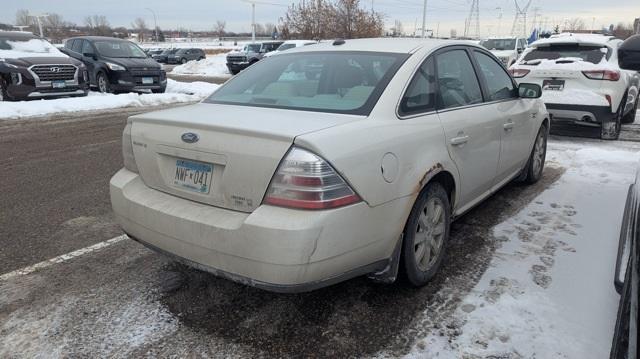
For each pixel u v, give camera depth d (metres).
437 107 3.33
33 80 11.87
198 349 2.62
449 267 3.50
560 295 3.10
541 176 5.85
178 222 2.66
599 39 8.00
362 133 2.62
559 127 9.48
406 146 2.84
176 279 3.37
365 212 2.54
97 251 3.82
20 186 5.55
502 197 5.07
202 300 3.10
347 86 3.13
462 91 3.74
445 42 3.72
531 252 3.73
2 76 11.96
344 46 3.66
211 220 2.55
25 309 3.00
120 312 2.96
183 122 2.75
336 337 2.72
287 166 2.37
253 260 2.40
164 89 15.79
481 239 3.99
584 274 3.37
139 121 3.03
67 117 10.59
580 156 6.90
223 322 2.87
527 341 2.64
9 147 7.58
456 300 3.06
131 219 2.96
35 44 13.16
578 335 2.68
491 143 3.95
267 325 2.83
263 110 3.01
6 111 10.68
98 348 2.63
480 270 3.45
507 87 4.57
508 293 3.13
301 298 3.11
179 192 2.79
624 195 5.12
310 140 2.37
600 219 4.41
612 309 2.93
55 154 7.11
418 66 3.25
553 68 7.80
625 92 7.94
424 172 2.93
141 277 3.40
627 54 2.75
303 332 2.76
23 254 3.77
